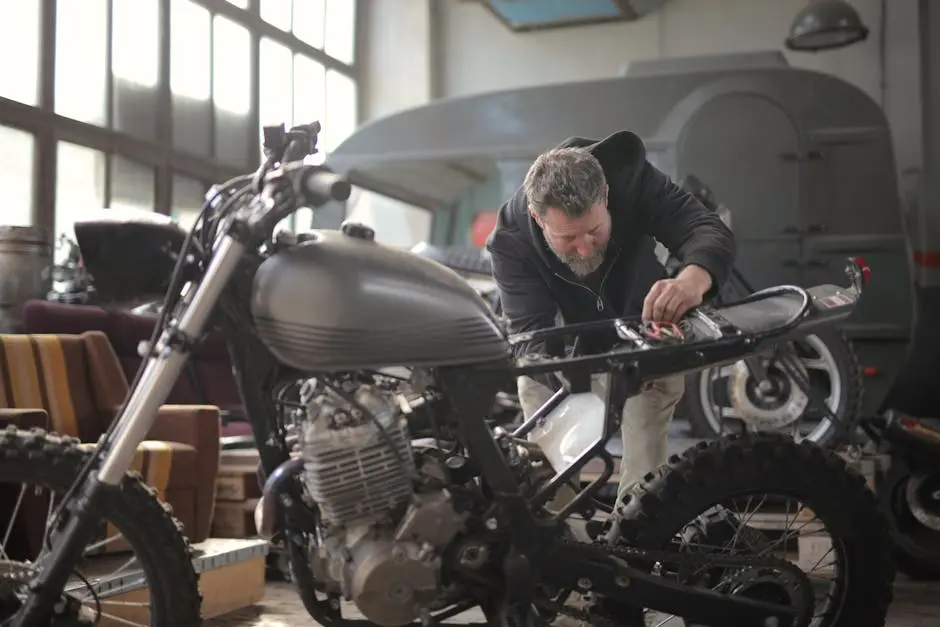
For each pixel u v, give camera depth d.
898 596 3.65
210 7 7.10
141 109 6.38
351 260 1.72
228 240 1.69
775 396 4.22
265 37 7.82
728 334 1.86
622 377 1.86
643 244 2.39
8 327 4.58
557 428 2.00
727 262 2.09
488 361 1.78
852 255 4.82
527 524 1.78
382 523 1.73
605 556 1.82
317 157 1.83
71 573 1.77
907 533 3.96
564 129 5.22
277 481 1.73
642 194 2.33
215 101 7.20
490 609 1.82
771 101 4.95
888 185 4.80
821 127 4.89
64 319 4.22
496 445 1.78
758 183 4.94
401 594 1.71
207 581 3.15
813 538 2.70
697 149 5.02
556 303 2.45
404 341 1.71
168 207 6.57
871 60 7.62
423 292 1.74
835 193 4.86
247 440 4.40
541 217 2.15
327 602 1.82
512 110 5.32
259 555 3.38
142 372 1.77
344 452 1.69
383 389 1.80
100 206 5.97
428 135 5.44
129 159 6.22
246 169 7.54
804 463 1.90
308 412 1.73
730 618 1.87
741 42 8.16
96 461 1.79
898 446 3.97
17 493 2.46
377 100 9.19
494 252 2.46
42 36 5.51
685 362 1.87
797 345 4.24
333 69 8.79
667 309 1.93
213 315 1.74
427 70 9.05
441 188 5.47
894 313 4.76
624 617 1.88
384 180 5.57
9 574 1.83
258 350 1.74
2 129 5.25
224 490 3.88
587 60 8.65
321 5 8.69
